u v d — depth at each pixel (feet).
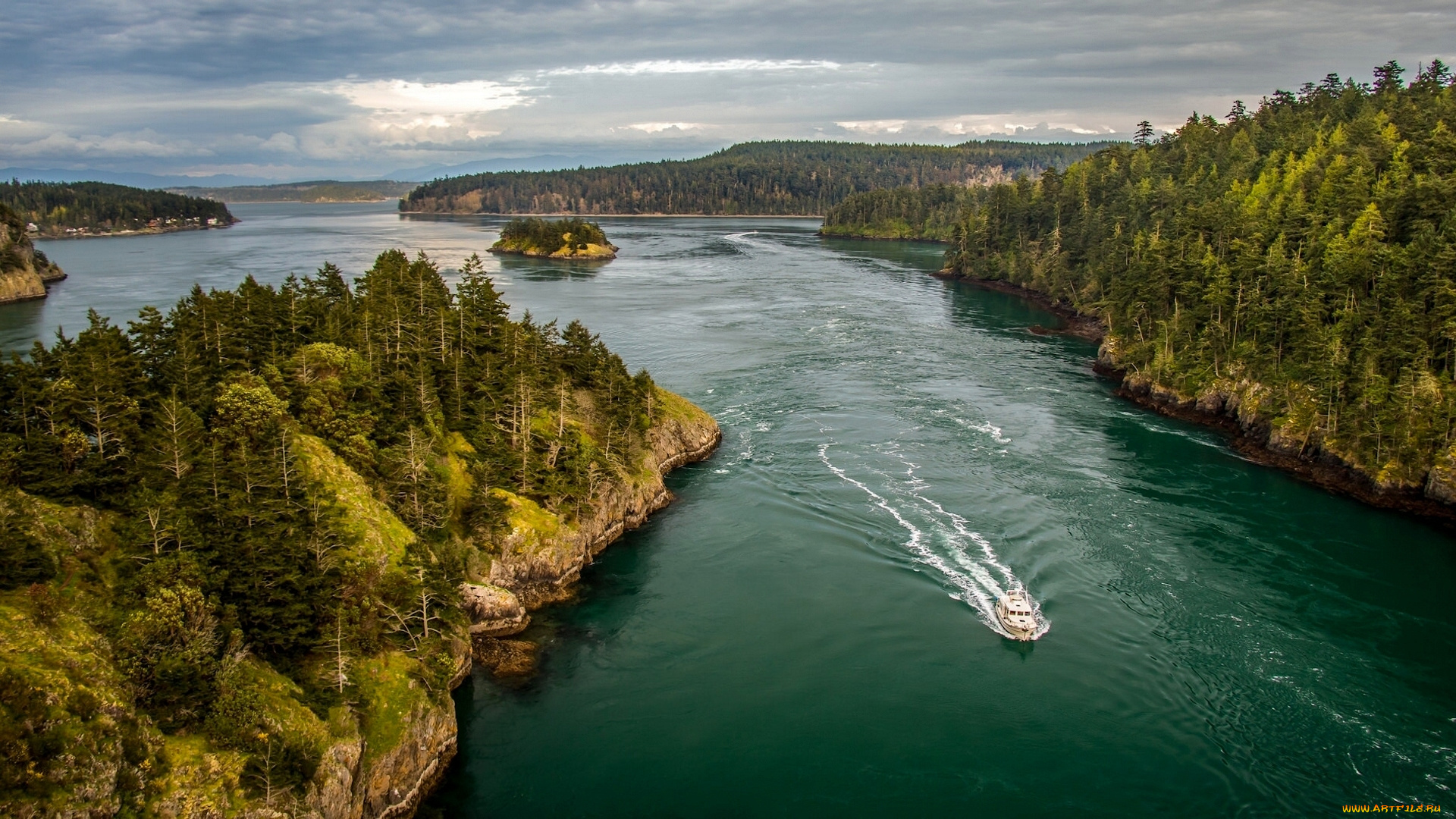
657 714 176.96
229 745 126.41
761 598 220.43
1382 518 276.00
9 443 157.38
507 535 215.72
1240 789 158.20
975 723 175.32
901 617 211.61
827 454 312.91
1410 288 322.75
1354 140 521.24
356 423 208.13
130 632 130.93
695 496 279.28
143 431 181.98
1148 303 438.81
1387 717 177.99
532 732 171.32
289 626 151.43
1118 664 194.29
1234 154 624.18
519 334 286.66
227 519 156.56
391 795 148.25
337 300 317.63
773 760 164.25
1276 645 202.49
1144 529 260.42
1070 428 352.49
